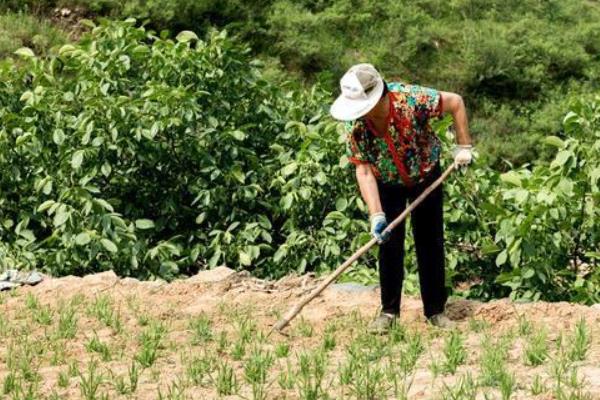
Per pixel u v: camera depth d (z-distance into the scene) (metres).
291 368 6.51
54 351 7.10
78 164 10.21
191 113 10.82
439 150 7.21
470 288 9.88
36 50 19.62
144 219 10.66
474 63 22.03
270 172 11.17
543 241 8.95
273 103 11.97
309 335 7.38
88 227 9.98
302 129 10.95
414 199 7.25
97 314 8.05
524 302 8.27
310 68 21.77
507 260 9.64
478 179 9.87
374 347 6.94
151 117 10.81
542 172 9.13
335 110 6.68
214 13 22.03
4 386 6.20
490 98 22.09
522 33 23.67
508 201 9.66
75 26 20.97
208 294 8.74
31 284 9.42
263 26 22.22
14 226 10.90
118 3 21.27
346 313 7.96
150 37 12.02
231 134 10.88
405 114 6.86
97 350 7.16
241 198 10.91
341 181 10.55
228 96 11.62
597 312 7.54
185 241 11.15
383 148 7.00
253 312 8.12
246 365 6.56
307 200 10.56
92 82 11.12
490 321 7.56
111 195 11.16
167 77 11.56
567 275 9.02
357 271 9.80
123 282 9.11
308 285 9.15
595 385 5.88
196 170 11.24
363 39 22.73
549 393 5.75
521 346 6.83
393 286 7.36
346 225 10.16
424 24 23.50
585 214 9.16
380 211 6.98
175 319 8.00
